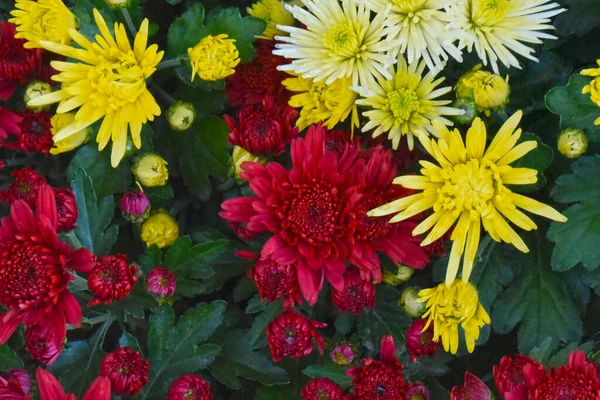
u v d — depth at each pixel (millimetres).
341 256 584
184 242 621
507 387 595
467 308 593
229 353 631
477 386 598
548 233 624
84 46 612
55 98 615
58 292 569
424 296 597
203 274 622
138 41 616
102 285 582
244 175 591
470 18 613
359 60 616
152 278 608
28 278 566
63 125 631
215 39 629
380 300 629
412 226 599
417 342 605
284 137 624
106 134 617
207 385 597
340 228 585
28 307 570
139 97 618
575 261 619
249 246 632
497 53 610
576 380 587
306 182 588
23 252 569
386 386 590
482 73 613
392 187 599
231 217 591
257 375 625
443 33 607
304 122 634
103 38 634
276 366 626
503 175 590
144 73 616
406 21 611
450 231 611
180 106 635
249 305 618
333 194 586
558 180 624
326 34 614
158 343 621
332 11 614
